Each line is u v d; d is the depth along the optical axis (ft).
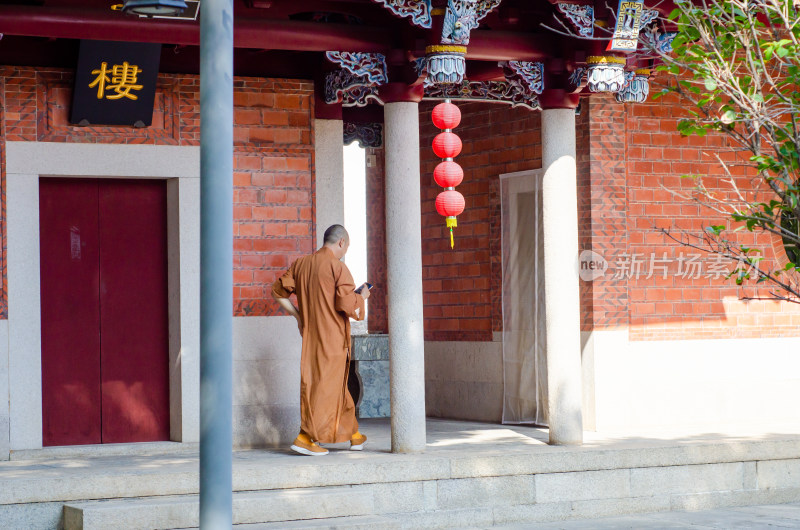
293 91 29.48
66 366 28.04
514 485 25.79
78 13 24.23
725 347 33.65
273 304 28.99
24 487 22.40
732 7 17.92
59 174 27.22
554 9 27.45
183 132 28.35
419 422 26.66
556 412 28.02
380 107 39.81
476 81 31.63
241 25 25.52
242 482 23.75
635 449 26.94
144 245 28.84
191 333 28.30
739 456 27.99
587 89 28.58
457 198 27.78
